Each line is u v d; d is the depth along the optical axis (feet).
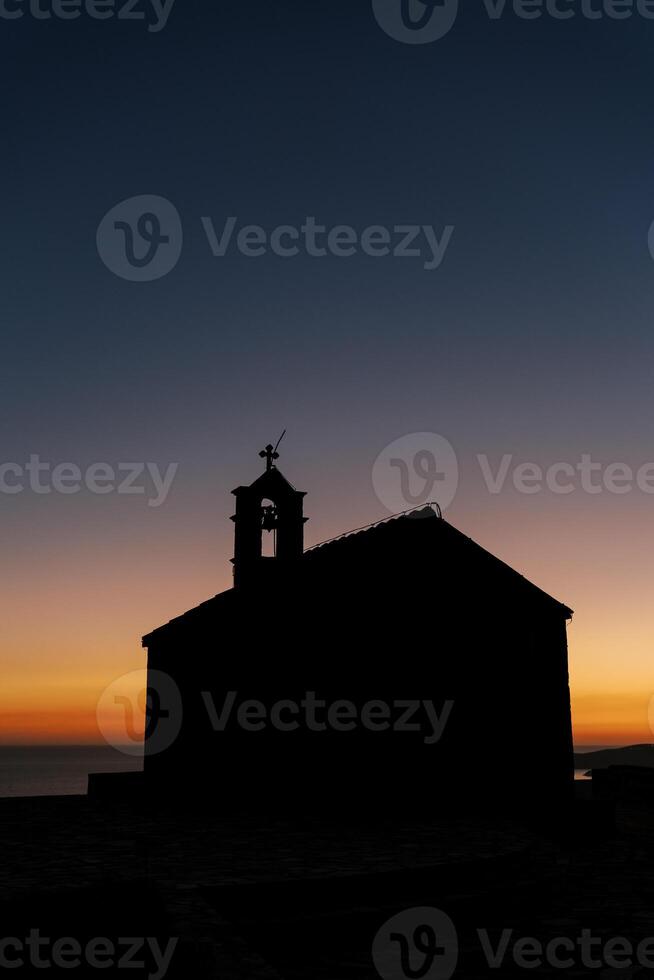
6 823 55.31
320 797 60.64
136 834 49.01
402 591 65.31
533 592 68.18
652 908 38.93
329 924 33.40
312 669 63.36
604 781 82.94
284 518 76.64
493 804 62.54
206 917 29.27
